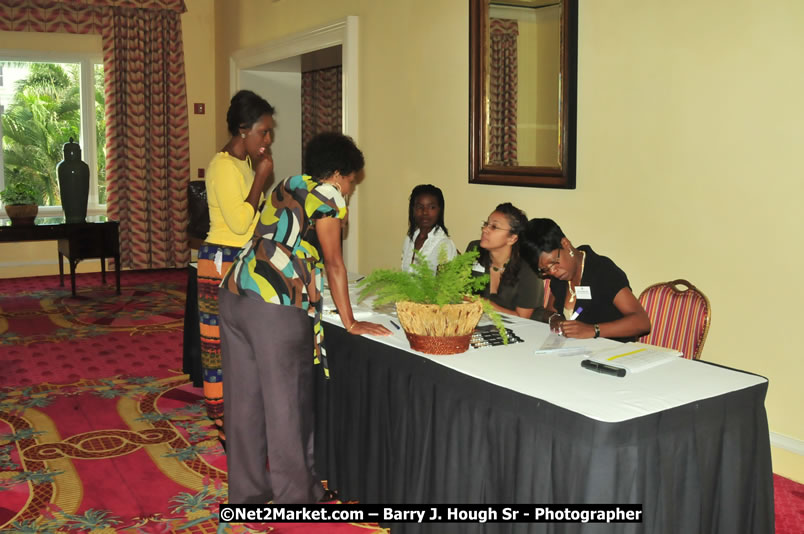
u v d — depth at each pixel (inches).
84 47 350.9
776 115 133.5
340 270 106.8
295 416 108.4
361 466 113.7
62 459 141.6
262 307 103.4
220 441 150.7
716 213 144.3
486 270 141.9
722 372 93.0
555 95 172.9
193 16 368.5
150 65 353.4
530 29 177.8
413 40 219.6
